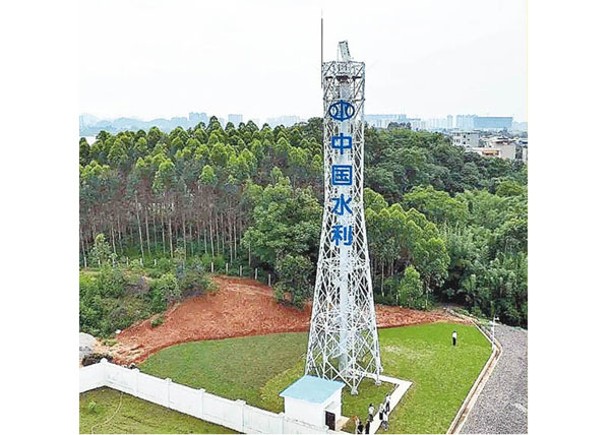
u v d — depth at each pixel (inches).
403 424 989.2
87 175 1604.3
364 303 1256.2
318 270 1114.7
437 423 992.9
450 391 1091.9
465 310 1515.7
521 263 1509.6
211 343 1301.7
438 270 1498.5
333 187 1066.1
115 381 1133.1
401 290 1487.5
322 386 979.9
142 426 999.6
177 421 1018.1
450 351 1257.4
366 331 1342.3
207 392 1101.7
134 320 1369.3
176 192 1611.7
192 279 1445.6
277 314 1413.6
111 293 1424.7
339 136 1047.0
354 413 1017.5
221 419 1007.0
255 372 1174.3
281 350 1267.2
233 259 1615.4
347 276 1102.4
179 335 1331.2
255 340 1315.2
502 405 1051.9
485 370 1178.0
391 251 1505.9
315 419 934.4
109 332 1346.0
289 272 1398.9
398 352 1251.2
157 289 1427.2
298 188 1610.5
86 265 1565.0
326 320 1154.0
